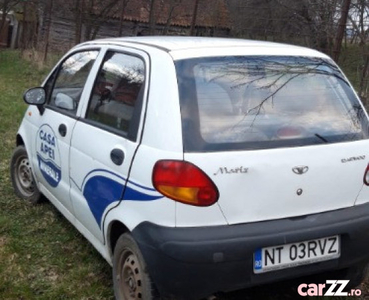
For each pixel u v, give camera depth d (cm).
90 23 1947
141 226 283
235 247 268
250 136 287
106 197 322
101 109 352
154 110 293
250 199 277
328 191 298
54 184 420
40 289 357
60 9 2092
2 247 416
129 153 300
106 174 323
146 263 284
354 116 328
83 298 346
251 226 276
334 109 324
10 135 788
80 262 395
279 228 280
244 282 275
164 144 279
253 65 318
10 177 568
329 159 297
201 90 293
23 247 416
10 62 1889
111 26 2259
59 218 471
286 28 1157
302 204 290
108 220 319
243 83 306
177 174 270
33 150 468
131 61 335
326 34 938
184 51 309
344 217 298
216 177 271
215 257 266
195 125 281
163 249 269
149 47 325
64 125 393
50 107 439
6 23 2645
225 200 272
